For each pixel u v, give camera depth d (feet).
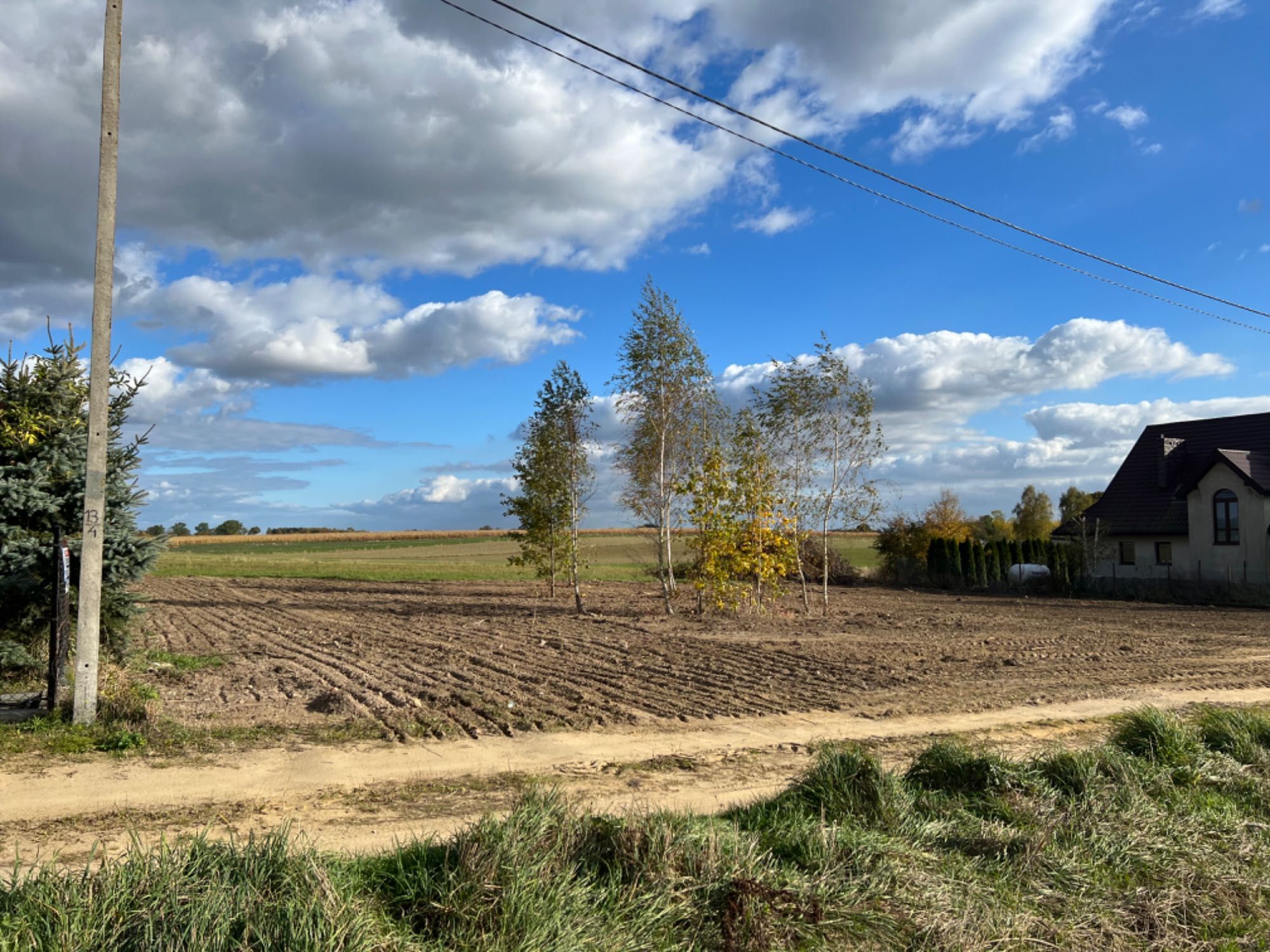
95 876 13.51
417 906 14.26
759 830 19.54
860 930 15.42
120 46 31.78
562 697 38.99
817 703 38.99
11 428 36.40
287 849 14.94
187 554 194.39
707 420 82.28
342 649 54.13
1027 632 71.31
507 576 137.49
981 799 22.86
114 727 29.50
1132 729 28.55
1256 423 129.80
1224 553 116.98
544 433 84.94
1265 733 30.19
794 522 77.51
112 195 31.65
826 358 84.28
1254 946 16.46
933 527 150.71
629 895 15.01
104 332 31.14
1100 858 19.67
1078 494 216.95
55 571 31.60
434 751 28.58
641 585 124.36
